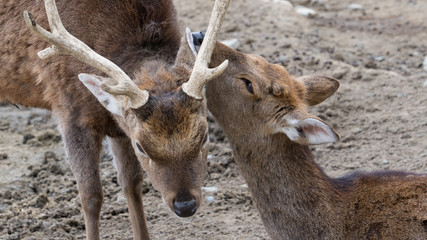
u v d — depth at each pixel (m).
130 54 9.97
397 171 10.16
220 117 10.30
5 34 10.80
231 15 20.42
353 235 9.44
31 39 10.46
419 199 9.27
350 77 16.84
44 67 10.32
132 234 11.36
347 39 19.81
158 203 12.27
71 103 10.12
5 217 11.66
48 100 10.55
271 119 9.71
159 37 10.16
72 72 10.00
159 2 10.41
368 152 13.73
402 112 15.16
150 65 9.41
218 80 10.12
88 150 10.05
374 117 15.02
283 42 18.70
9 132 15.16
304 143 9.38
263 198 10.04
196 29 19.00
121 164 10.75
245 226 11.55
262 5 21.20
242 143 10.11
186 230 11.41
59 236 11.23
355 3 23.42
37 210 11.97
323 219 9.62
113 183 13.00
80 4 10.27
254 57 10.30
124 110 9.03
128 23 10.18
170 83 8.78
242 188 12.77
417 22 21.38
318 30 20.34
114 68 8.61
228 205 12.24
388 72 17.14
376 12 22.48
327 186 9.75
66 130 10.16
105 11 10.20
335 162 13.51
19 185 12.75
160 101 8.44
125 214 11.96
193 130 8.45
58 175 13.33
